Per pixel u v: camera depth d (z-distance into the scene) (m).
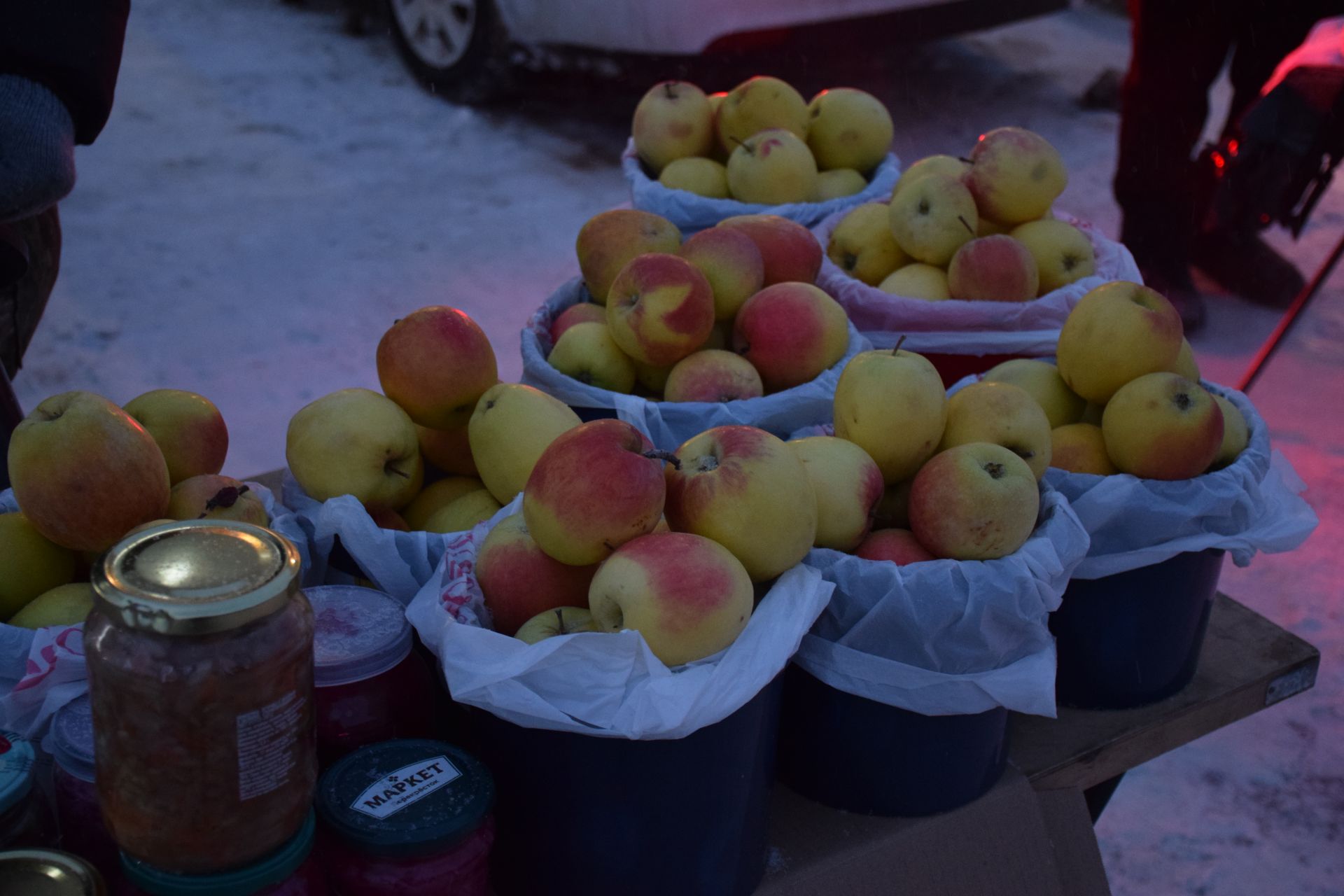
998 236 2.00
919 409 1.39
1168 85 3.52
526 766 1.14
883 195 2.46
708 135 2.58
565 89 5.91
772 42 4.57
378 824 1.01
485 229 4.63
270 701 0.87
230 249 4.39
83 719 1.09
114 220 4.55
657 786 1.12
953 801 1.38
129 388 3.55
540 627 1.18
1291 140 2.94
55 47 1.49
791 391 1.72
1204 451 1.45
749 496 1.20
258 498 1.40
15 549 1.24
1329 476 3.47
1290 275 4.30
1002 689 1.30
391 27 5.82
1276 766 2.66
